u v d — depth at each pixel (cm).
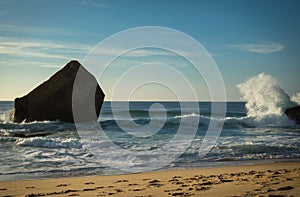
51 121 1800
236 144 1184
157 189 564
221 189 529
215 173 755
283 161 944
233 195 476
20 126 1653
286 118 1955
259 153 1049
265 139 1338
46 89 1858
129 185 621
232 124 1870
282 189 500
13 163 866
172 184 613
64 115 1833
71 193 557
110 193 543
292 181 580
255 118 1903
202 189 539
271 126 1880
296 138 1376
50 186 626
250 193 483
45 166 838
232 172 768
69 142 1159
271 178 627
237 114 2669
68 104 1820
